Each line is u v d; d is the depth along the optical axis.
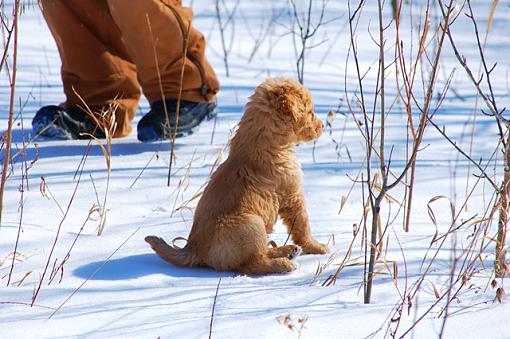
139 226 8.30
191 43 11.82
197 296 6.01
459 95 16.39
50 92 15.07
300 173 7.70
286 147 7.62
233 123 13.40
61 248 7.51
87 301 5.91
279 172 7.48
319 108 14.45
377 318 5.32
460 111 14.74
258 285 6.48
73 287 6.33
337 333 5.04
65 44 11.89
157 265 7.16
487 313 5.37
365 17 25.05
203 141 12.14
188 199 9.27
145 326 5.19
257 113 7.51
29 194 9.21
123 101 12.30
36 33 21.39
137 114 14.05
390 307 5.57
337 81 17.53
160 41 11.48
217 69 18.73
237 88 16.47
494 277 6.38
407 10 20.12
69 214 8.58
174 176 10.21
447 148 12.00
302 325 4.90
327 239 8.02
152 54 11.57
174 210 8.70
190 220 8.53
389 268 6.73
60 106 12.34
